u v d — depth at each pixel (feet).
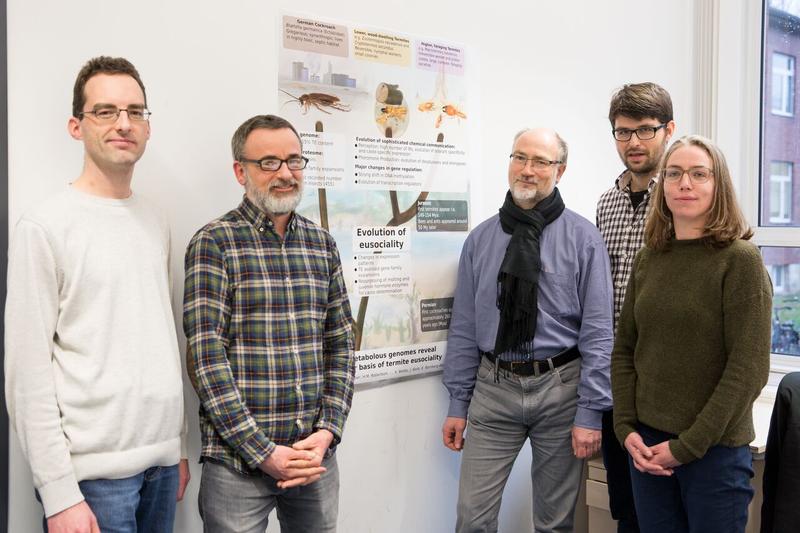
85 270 5.00
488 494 7.72
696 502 5.91
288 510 6.22
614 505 8.12
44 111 5.89
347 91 7.73
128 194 5.48
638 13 11.03
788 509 6.25
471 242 8.21
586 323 7.47
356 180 7.82
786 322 11.28
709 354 5.83
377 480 8.11
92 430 4.96
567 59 10.07
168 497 5.49
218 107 6.83
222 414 5.47
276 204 5.85
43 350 4.82
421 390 8.50
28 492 5.85
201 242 5.70
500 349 7.56
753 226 11.54
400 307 8.22
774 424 6.57
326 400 6.13
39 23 5.83
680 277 6.03
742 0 11.29
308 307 5.98
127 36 6.27
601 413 7.38
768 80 11.39
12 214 5.78
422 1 8.39
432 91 8.50
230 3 6.87
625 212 8.13
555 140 7.68
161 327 5.38
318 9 7.50
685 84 11.86
